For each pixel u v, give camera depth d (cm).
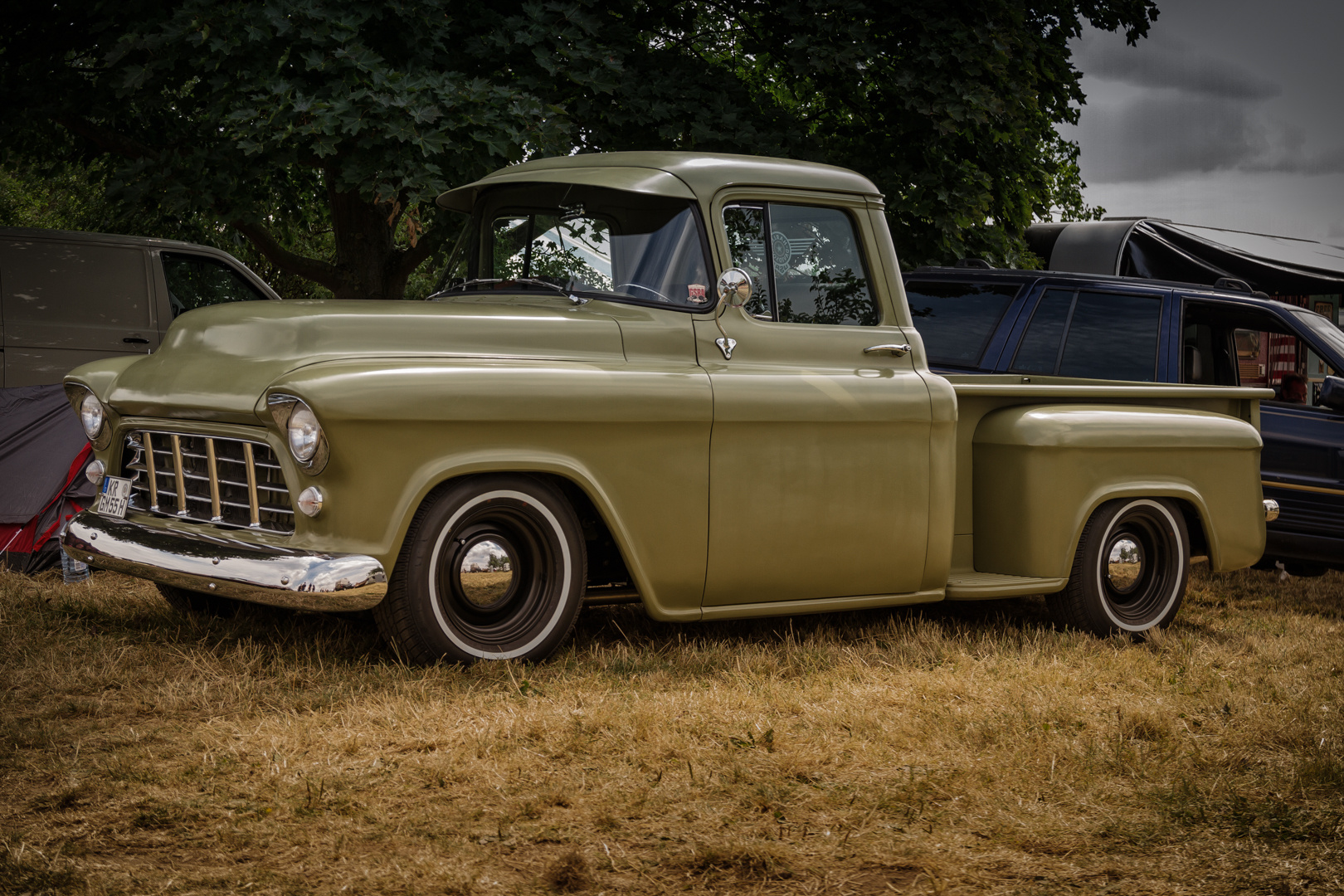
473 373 403
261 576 379
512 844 272
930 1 1020
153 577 411
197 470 431
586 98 954
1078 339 732
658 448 439
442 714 358
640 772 321
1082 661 477
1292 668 484
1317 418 724
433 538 402
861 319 510
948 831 289
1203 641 537
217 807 285
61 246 835
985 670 450
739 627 517
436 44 891
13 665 401
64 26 1038
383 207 1176
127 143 1130
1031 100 1050
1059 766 337
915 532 500
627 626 508
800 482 471
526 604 427
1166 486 559
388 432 387
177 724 348
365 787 302
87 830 270
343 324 413
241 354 419
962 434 542
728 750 341
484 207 523
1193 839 288
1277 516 660
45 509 592
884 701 398
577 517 449
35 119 1017
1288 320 743
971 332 742
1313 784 327
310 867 255
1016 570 533
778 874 261
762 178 490
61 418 630
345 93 823
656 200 474
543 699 379
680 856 266
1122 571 559
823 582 482
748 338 475
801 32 1009
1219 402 612
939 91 986
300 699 369
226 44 820
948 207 1016
